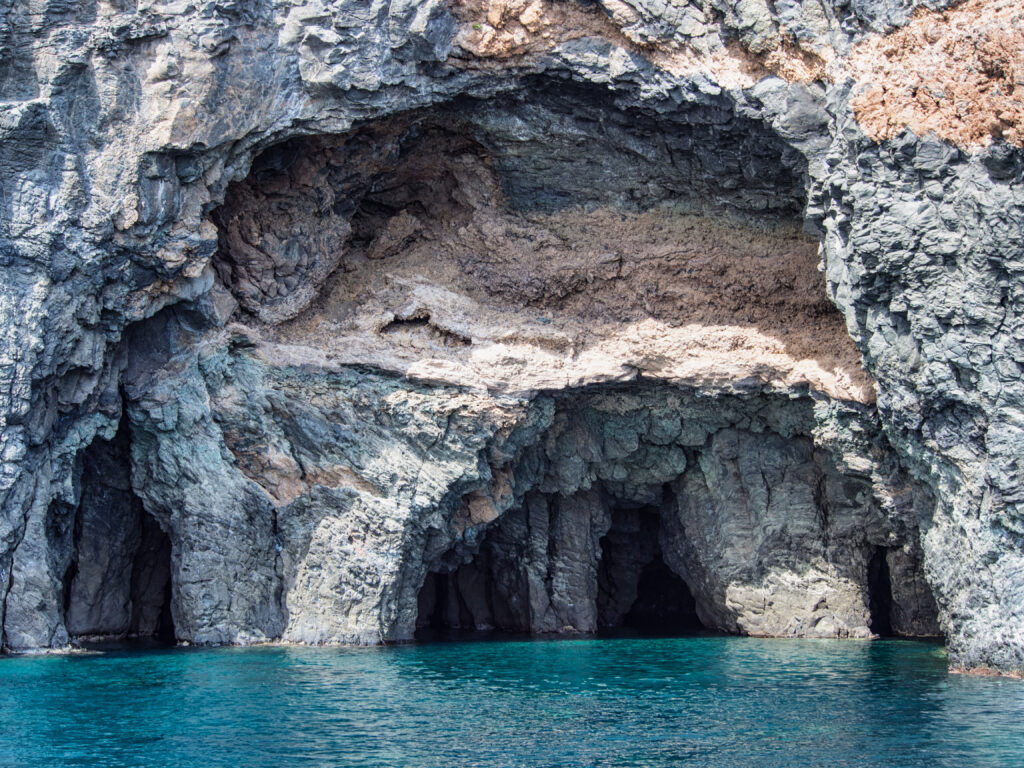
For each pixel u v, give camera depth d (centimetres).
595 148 2077
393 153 2098
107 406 1975
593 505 2403
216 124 1869
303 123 1922
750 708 1458
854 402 2022
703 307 2173
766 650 2019
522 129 2045
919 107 1716
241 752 1228
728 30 1858
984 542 1730
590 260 2172
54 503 1953
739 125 1941
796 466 2264
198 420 2025
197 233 1928
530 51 1911
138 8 1845
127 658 1847
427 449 2084
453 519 2178
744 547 2288
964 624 1773
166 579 2208
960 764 1175
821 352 2103
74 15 1855
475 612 2473
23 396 1827
